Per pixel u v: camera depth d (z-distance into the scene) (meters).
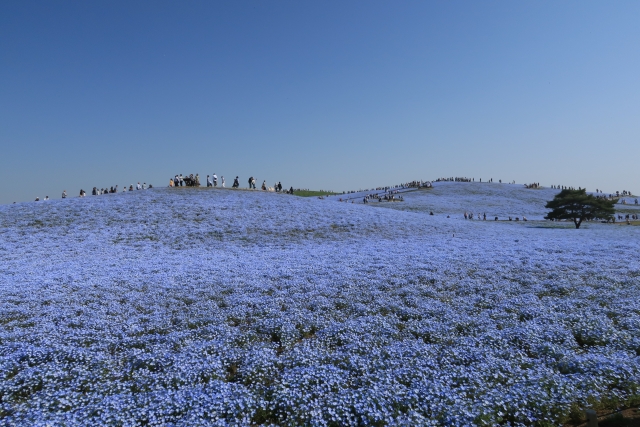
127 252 30.91
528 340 11.48
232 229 38.91
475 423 7.41
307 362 10.61
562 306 14.75
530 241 33.94
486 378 9.20
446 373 9.58
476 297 16.80
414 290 18.09
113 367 11.16
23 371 10.57
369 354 10.96
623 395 8.37
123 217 42.03
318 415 7.87
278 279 21.17
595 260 23.61
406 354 10.86
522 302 15.52
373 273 21.83
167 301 17.69
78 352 11.82
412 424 7.30
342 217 45.50
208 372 10.27
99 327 14.46
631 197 102.81
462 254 27.08
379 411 7.79
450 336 12.34
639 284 17.47
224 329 13.58
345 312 15.60
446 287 18.91
